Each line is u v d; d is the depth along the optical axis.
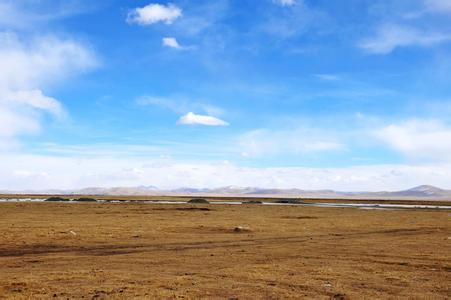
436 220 56.84
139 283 16.59
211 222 49.03
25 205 82.88
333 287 16.12
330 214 68.62
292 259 22.98
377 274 18.72
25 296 14.55
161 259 22.84
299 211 76.81
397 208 97.56
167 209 75.44
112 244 29.53
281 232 39.16
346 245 29.22
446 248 27.72
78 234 34.69
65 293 14.96
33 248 27.48
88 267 20.42
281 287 16.08
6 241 30.30
